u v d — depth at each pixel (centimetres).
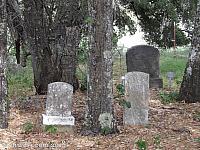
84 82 1545
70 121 991
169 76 1667
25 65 1836
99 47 938
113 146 870
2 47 983
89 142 902
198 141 902
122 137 932
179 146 870
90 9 934
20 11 1474
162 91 1547
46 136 950
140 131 988
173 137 940
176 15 2167
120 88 1055
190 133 977
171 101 1370
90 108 959
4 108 997
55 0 1462
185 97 1360
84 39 1559
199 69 1344
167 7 2128
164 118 1132
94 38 937
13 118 1098
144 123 1057
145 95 1060
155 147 861
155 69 1648
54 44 1480
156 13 2184
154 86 1644
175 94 1409
